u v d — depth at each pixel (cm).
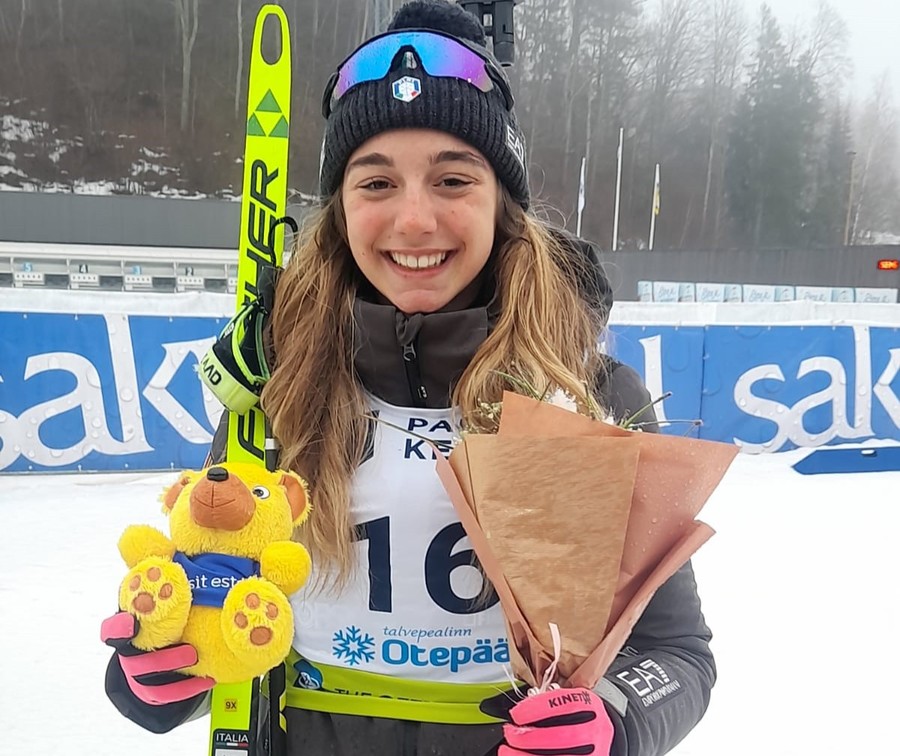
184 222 1691
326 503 101
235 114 2528
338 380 107
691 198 3544
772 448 604
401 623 98
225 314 515
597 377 110
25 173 2319
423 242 98
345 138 103
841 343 602
